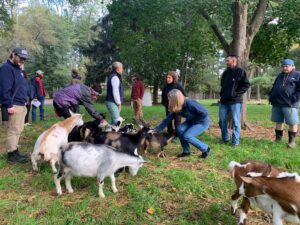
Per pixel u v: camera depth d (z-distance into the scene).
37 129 10.11
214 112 15.98
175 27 10.20
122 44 11.40
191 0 8.62
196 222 4.03
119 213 4.22
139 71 23.98
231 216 4.17
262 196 3.36
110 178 4.88
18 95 6.20
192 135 6.36
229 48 10.15
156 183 5.18
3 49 34.72
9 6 16.75
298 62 22.61
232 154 6.75
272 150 7.10
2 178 5.39
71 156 4.57
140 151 6.71
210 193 4.84
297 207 3.11
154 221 4.08
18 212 4.22
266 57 12.08
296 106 7.31
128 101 27.83
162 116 14.07
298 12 9.37
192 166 6.06
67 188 4.89
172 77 7.79
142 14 9.48
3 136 9.02
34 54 38.28
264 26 11.22
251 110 18.19
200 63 27.02
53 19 40.84
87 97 6.59
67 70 40.06
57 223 4.01
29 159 6.57
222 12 10.01
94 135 5.91
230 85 7.40
